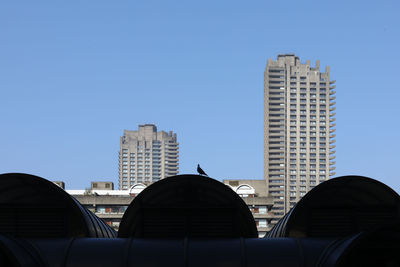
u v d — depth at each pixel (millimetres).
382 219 25875
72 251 22609
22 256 20719
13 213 25391
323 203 25906
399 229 20594
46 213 25500
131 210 25594
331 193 25797
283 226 27000
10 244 20703
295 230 25594
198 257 22203
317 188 25125
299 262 22281
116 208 84938
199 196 26688
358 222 25766
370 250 23234
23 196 25562
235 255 22312
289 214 27828
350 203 26391
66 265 22172
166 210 25859
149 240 23266
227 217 25859
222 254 22344
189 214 25859
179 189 26062
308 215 25750
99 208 84688
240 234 26750
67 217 25438
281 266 22219
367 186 25125
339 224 25750
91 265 22156
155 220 25781
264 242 23172
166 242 23047
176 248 22562
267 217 84188
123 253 22422
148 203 25828
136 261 22141
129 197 85250
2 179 24047
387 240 22688
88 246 22859
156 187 25359
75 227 25359
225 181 94312
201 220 25812
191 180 25031
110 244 22984
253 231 26406
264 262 22234
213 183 25172
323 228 25688
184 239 23188
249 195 87312
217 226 25781
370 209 25953
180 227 25734
